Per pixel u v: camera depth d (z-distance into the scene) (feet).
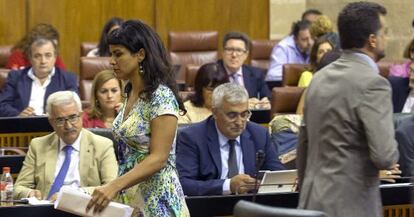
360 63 23.12
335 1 66.18
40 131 37.93
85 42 61.72
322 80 23.39
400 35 62.13
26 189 29.66
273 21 68.59
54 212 25.82
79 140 30.76
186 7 66.85
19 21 62.80
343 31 23.44
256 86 50.34
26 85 45.03
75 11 64.13
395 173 29.09
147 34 23.63
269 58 60.64
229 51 49.62
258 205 20.02
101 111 36.37
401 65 49.26
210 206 26.89
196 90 36.35
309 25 57.88
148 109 23.48
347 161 22.80
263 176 27.58
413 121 29.53
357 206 22.80
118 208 23.17
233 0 67.72
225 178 30.04
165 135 23.32
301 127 24.11
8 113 44.34
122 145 23.93
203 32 59.06
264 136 30.86
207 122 30.50
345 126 22.79
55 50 45.29
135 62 23.59
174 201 23.68
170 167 23.77
